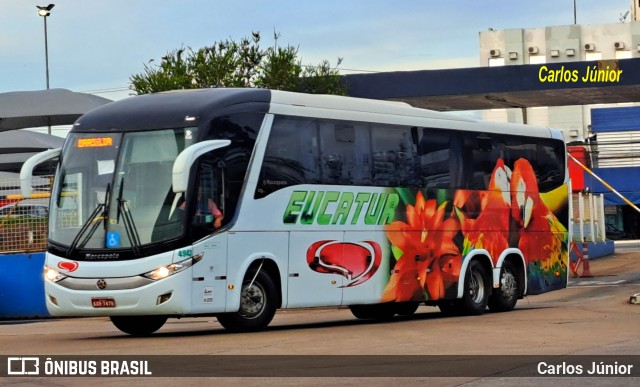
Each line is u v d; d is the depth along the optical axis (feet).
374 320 69.92
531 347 46.65
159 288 53.52
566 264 79.66
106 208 55.06
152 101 57.26
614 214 206.18
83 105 97.96
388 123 65.67
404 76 145.38
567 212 79.97
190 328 67.00
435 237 68.23
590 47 243.81
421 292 67.00
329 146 61.62
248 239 56.65
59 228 56.08
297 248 59.36
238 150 56.39
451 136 70.23
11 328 70.95
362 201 63.36
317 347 47.67
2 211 80.69
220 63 126.82
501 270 73.41
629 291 91.25
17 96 99.09
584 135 243.81
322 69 135.03
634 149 204.44
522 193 75.72
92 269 54.54
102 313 54.75
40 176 80.79
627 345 47.01
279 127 58.70
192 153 53.47
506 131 74.79
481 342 49.24
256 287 57.47
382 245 64.54
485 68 144.15
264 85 129.59
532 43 247.70
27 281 80.18
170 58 127.85
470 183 71.31
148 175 54.90
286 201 58.75
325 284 60.95
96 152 56.29
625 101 157.79
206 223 54.70
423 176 67.77
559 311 69.72
